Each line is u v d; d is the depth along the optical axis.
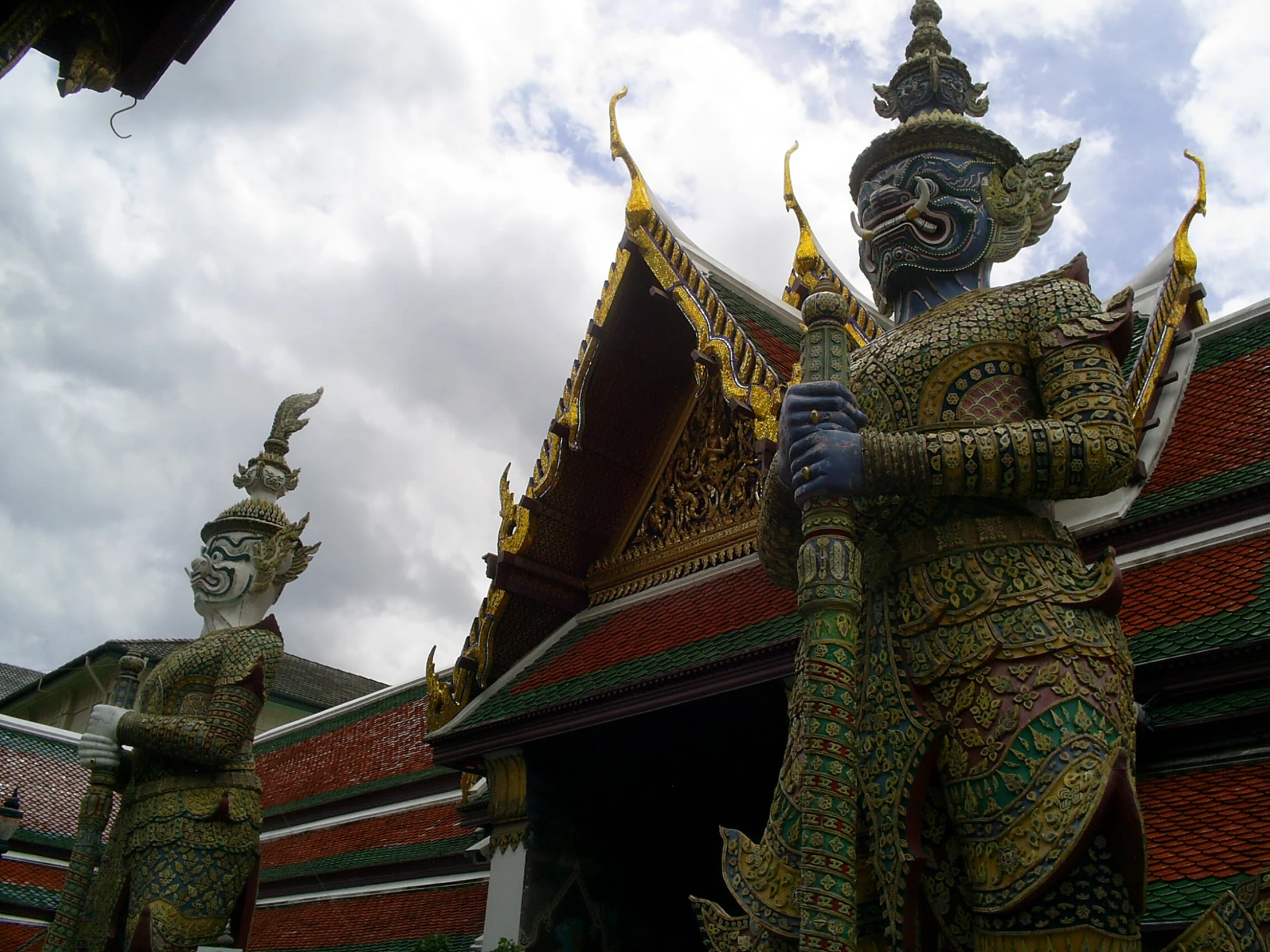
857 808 4.78
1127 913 4.03
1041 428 4.57
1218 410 9.07
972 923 4.41
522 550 11.12
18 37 5.74
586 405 11.27
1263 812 5.84
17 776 18.98
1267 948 4.11
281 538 10.55
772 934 4.83
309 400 11.60
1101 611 4.61
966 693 4.49
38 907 16.52
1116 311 4.93
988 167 5.89
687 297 9.67
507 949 8.22
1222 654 6.43
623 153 10.82
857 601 4.29
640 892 10.59
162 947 8.44
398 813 17.59
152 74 6.59
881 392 5.28
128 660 10.26
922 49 6.47
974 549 4.73
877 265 6.01
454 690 10.86
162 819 8.88
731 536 10.29
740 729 9.57
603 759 10.45
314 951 15.12
